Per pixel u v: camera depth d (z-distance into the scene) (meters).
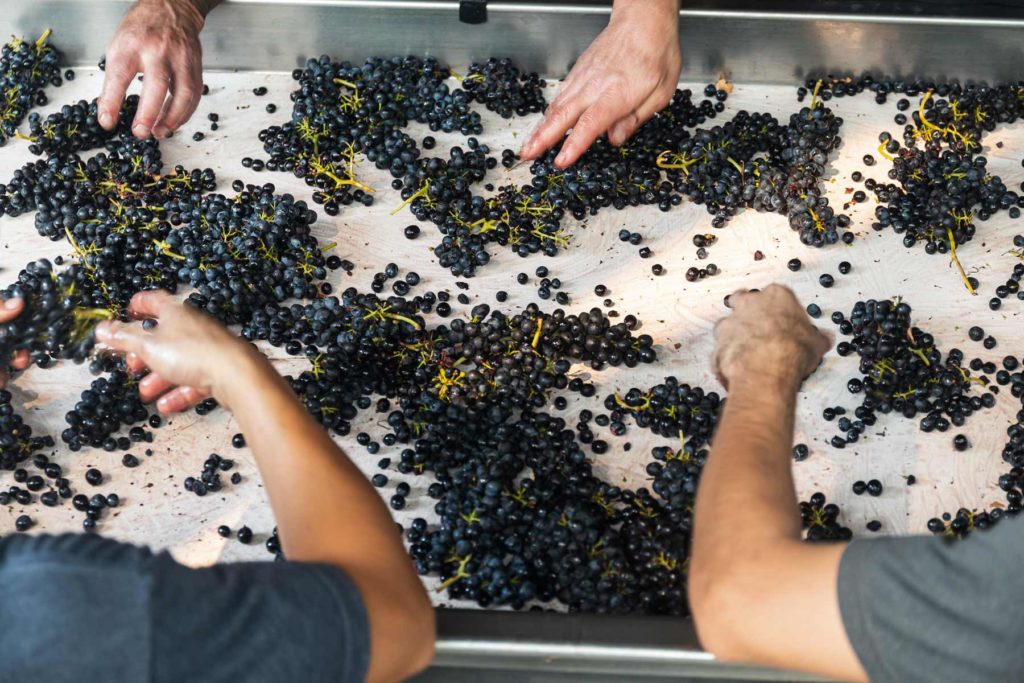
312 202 1.86
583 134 1.75
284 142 1.88
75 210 1.81
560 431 1.70
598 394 1.73
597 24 1.90
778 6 1.89
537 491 1.64
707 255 1.83
